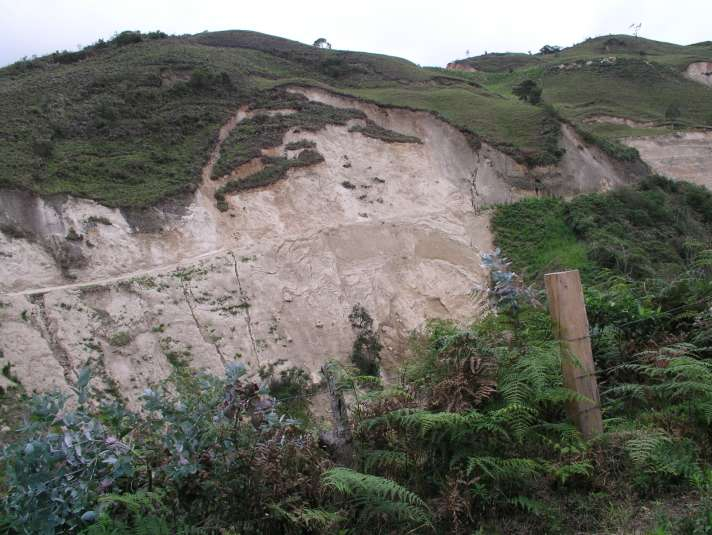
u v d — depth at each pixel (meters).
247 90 36.75
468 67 93.81
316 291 26.77
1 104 31.72
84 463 3.34
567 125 39.56
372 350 26.11
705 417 4.38
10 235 22.98
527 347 4.79
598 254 29.05
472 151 36.84
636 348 5.57
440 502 3.96
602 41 97.75
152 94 34.25
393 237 30.53
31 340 20.23
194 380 3.96
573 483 4.09
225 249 26.55
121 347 21.50
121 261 24.28
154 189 27.17
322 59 50.12
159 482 3.70
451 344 4.91
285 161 31.08
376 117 38.00
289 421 4.10
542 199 35.47
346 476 3.66
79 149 28.72
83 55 43.19
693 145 52.00
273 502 3.70
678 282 6.30
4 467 3.32
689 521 3.41
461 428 4.17
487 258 5.28
